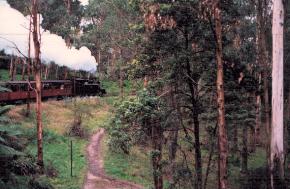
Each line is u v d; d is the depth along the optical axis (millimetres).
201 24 18578
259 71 22703
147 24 17250
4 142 9359
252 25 30406
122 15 37406
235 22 18875
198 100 20547
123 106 19234
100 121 43500
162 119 19625
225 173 15633
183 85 21484
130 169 29719
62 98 51938
